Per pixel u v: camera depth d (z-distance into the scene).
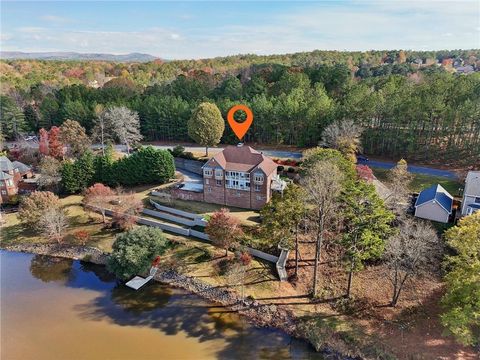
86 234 53.69
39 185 69.62
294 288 41.94
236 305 40.81
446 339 33.94
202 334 36.84
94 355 34.06
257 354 34.22
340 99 97.56
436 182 63.12
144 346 35.16
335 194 40.50
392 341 34.41
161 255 49.12
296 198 42.09
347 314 38.03
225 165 60.03
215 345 35.34
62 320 39.19
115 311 40.66
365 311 37.94
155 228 49.91
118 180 70.44
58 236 54.81
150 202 63.00
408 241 37.00
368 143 79.69
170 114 98.56
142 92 132.62
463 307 31.84
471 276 31.00
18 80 166.38
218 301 41.78
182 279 45.53
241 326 37.94
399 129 76.50
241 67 184.75
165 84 141.25
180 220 56.50
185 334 36.91
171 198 64.56
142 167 69.62
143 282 45.56
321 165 46.59
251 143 92.69
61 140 83.50
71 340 36.16
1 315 40.09
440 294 38.38
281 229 42.62
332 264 44.34
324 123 80.75
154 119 100.44
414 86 89.94
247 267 45.31
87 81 190.62
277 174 66.50
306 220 45.19
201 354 34.16
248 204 59.59
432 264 41.72
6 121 104.62
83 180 69.31
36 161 84.25
